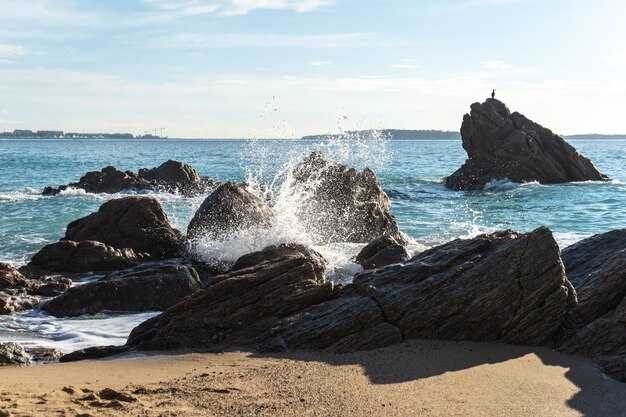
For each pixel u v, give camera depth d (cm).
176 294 1414
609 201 3556
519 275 1057
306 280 1152
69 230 2053
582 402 806
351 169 2294
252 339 1055
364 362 931
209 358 984
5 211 3022
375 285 1098
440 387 829
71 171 6569
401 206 3434
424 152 13738
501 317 1044
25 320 1321
